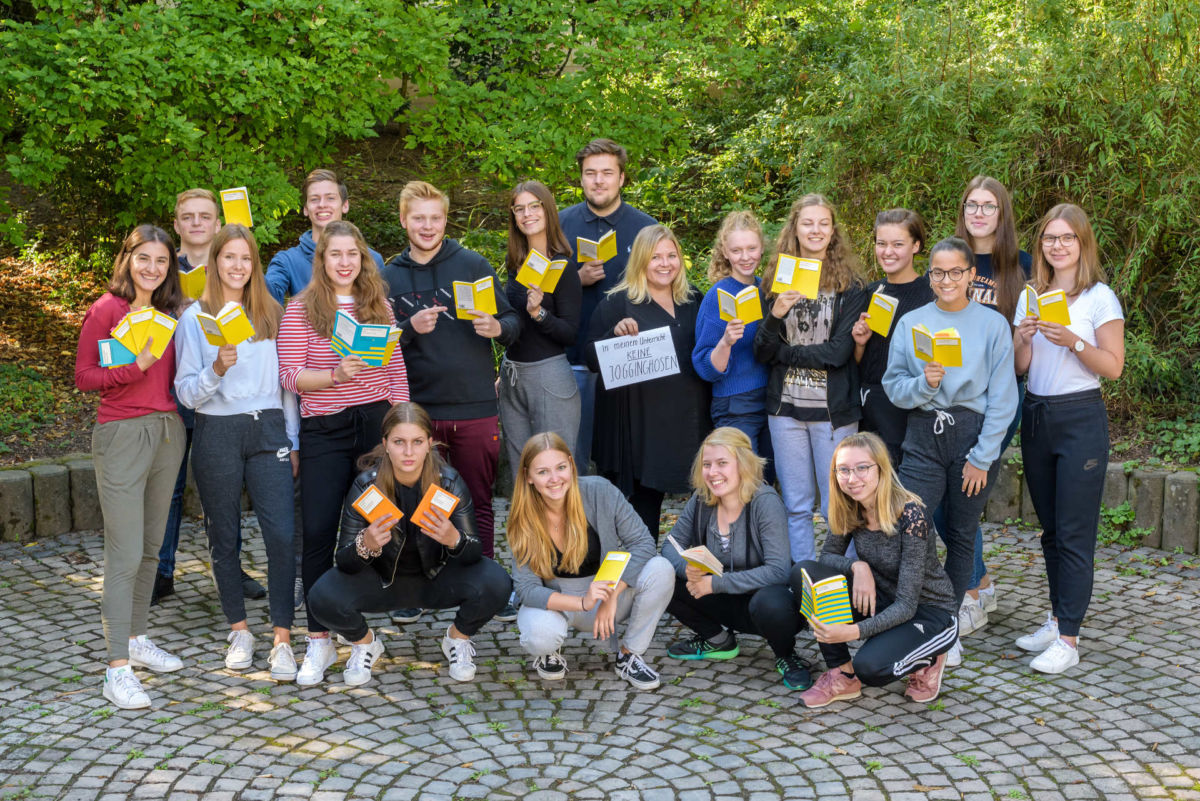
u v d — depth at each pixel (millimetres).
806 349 4875
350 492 4531
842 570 4441
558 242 5250
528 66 8086
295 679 4605
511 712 4316
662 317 5203
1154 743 3986
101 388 4371
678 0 8305
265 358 4645
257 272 4633
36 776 3777
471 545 4504
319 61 7262
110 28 6551
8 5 7797
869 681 4184
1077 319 4582
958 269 4426
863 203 8047
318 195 5371
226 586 4734
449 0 8047
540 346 5234
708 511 4746
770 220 9555
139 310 4352
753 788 3711
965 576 4711
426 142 8078
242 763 3877
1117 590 5480
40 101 6461
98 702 4363
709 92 10906
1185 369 7188
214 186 7000
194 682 4570
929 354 4328
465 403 5043
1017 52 7488
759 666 4762
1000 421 4496
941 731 4117
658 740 4070
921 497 4621
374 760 3910
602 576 4371
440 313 5000
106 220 8859
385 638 5066
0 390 7391
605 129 7949
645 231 5227
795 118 9430
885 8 10281
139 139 6961
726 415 5207
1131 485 6129
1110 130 6883
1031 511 6469
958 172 7594
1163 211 6934
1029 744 4004
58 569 5809
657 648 4965
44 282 9188
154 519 4625
